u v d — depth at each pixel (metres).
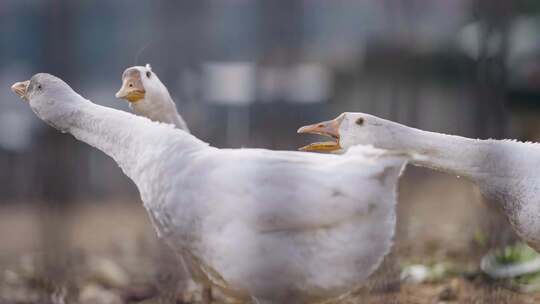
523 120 19.47
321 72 20.36
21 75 22.41
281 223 5.79
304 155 6.04
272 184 5.82
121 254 11.34
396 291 7.99
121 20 19.56
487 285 8.24
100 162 17.59
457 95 17.14
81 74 19.33
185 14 14.38
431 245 10.48
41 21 15.17
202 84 16.05
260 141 11.01
